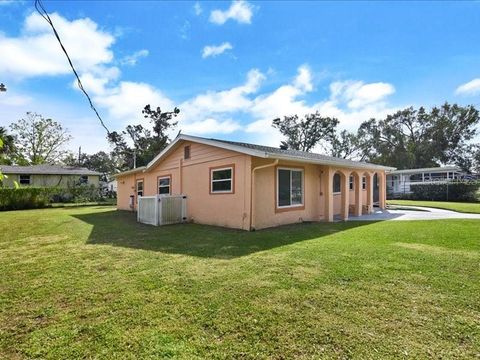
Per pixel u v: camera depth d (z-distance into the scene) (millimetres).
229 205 9477
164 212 10438
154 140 34781
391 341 2383
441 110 38750
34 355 2268
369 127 42750
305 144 42500
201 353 2266
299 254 5207
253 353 2256
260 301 3193
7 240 7262
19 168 27078
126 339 2473
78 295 3467
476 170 38312
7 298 3408
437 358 2154
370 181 13969
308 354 2229
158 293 3484
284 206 9969
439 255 4945
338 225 9359
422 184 24094
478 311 2898
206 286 3680
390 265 4406
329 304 3088
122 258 5203
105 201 25500
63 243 6723
